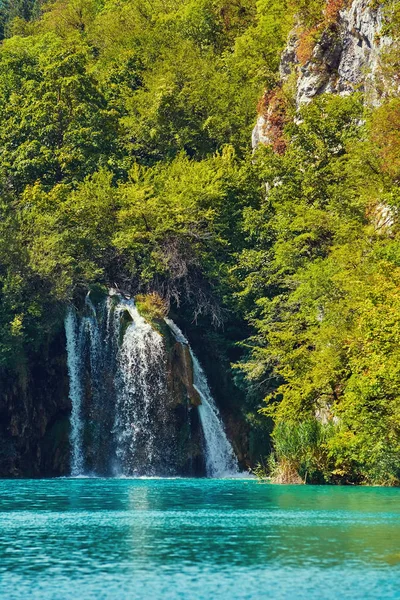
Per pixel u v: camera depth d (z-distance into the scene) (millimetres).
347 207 93062
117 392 90250
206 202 105688
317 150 102500
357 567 27469
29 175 110000
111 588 24859
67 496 54125
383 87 97188
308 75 110875
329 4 109812
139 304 93125
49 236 96000
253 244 104688
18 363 87938
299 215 94312
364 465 63344
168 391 90250
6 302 88812
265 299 92750
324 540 32438
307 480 65188
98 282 98062
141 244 100125
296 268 93125
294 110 112750
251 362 92000
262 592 24453
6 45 141250
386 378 50469
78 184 107688
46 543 31812
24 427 88250
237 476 91750
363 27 103000
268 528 35844
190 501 48812
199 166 111125
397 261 64688
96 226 101938
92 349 91812
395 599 23688
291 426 65812
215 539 32781
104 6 183625
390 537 33219
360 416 53969
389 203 79688
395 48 94812
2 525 37000
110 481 76250
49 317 90938
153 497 52438
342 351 64750
